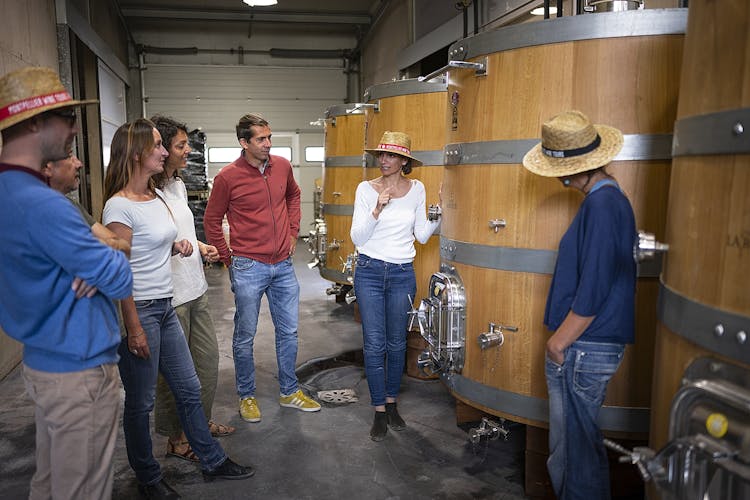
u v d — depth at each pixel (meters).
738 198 1.14
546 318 1.87
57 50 6.12
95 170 8.23
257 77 12.94
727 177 1.17
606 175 1.78
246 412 3.14
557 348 1.74
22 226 1.43
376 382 2.91
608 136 1.79
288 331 3.26
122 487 2.47
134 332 2.07
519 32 2.19
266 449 2.81
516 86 2.22
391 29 10.20
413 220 2.91
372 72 11.86
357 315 5.34
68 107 1.51
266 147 2.96
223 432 2.96
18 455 2.78
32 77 1.45
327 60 13.19
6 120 1.41
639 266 2.09
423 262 3.75
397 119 3.86
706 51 1.25
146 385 2.19
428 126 3.72
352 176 5.06
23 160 1.48
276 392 3.60
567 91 2.12
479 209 2.38
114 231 2.06
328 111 5.25
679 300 1.33
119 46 11.20
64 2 6.13
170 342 2.32
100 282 1.52
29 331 1.53
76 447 1.61
